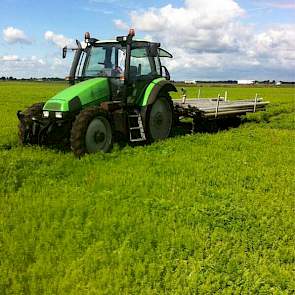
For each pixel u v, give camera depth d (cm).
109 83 1140
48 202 697
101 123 1048
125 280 481
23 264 517
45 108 1048
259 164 1004
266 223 656
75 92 1065
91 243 574
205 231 616
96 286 473
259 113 2206
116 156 1032
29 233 589
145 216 652
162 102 1252
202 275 503
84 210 669
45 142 1102
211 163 985
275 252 564
